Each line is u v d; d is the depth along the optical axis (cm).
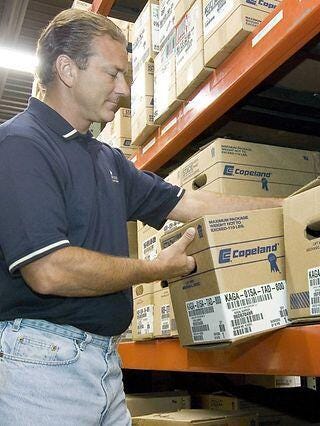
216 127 195
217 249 113
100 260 106
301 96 183
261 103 179
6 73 567
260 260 115
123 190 140
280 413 183
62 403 108
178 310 131
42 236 102
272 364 113
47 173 110
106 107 130
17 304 112
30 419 105
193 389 267
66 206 116
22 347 109
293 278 111
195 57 156
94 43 124
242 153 152
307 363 103
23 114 123
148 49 195
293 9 118
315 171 162
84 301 115
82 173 121
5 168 107
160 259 117
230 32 136
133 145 217
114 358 125
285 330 111
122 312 123
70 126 124
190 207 146
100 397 115
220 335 112
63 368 110
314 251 105
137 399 203
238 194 148
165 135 186
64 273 103
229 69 143
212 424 157
